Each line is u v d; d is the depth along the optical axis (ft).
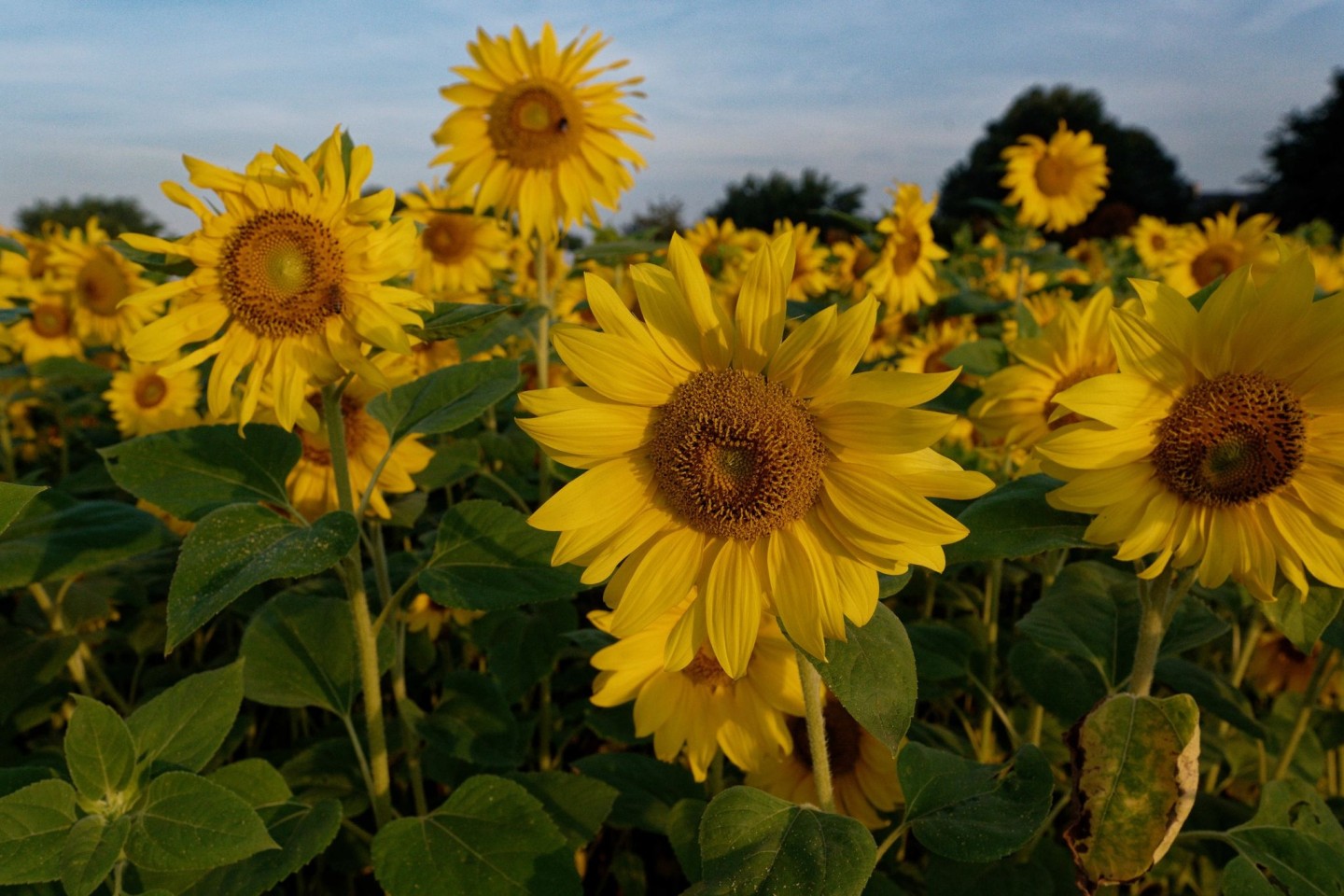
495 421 18.61
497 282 24.43
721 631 6.99
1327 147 147.64
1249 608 12.47
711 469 6.81
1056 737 13.51
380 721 9.35
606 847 13.60
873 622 6.99
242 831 6.51
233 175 8.32
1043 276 26.86
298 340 8.50
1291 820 8.16
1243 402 6.85
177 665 15.16
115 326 26.27
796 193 109.29
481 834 8.31
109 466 8.98
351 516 7.57
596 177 18.29
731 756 9.64
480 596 8.57
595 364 6.91
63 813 6.84
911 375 6.29
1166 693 14.73
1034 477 8.55
